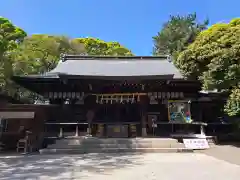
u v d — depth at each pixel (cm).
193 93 1443
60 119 1392
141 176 565
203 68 1197
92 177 556
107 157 895
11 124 1184
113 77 1205
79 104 1416
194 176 564
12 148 1159
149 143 1117
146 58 1873
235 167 677
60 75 1187
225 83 1087
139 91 1388
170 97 1398
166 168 667
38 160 827
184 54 1245
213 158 861
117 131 1393
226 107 1109
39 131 1188
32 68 2116
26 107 1184
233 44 1051
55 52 2769
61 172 615
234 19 1151
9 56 1320
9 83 1497
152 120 1372
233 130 1475
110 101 1447
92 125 1405
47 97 1384
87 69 1585
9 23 1859
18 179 539
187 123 1330
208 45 1130
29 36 2850
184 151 1062
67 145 1094
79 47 3406
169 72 1507
